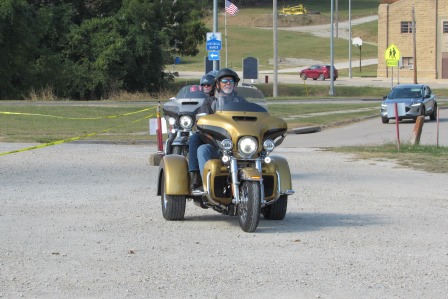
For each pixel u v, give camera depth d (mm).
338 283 12789
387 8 140750
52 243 15828
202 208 19828
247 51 183625
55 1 106688
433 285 12719
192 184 18047
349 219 19188
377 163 32250
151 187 24609
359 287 12555
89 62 99188
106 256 14648
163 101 74312
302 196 23219
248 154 16688
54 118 53344
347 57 174875
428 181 26875
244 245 15789
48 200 21859
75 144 39781
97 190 23859
